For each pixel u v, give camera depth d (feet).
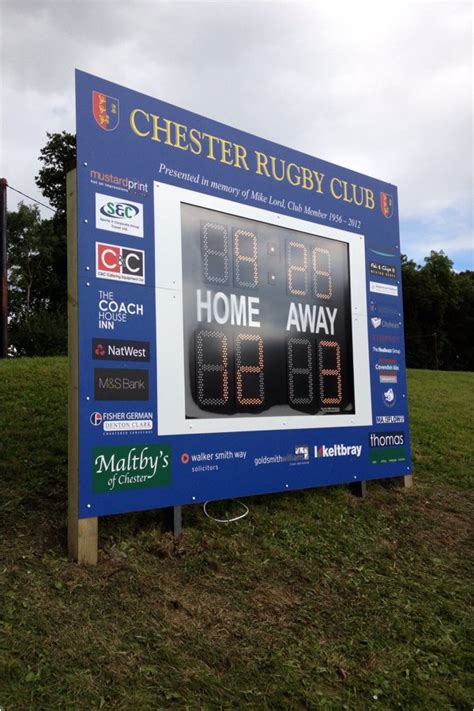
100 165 17.54
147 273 18.11
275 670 13.88
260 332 20.98
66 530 17.13
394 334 26.27
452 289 167.53
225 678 13.33
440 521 23.50
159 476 17.66
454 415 40.75
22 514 17.63
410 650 15.72
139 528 18.16
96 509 16.16
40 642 12.83
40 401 28.91
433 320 167.73
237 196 21.02
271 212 22.04
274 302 21.62
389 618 16.84
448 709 13.89
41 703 11.39
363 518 22.31
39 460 21.57
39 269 129.70
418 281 165.27
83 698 11.76
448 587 18.97
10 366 35.91
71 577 15.19
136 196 18.22
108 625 13.91
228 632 14.79
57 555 15.96
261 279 21.34
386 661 15.11
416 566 19.95
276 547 18.88
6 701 11.19
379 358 25.34
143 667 12.94
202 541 18.22
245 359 20.36
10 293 125.90
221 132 20.90
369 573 18.85
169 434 17.99
